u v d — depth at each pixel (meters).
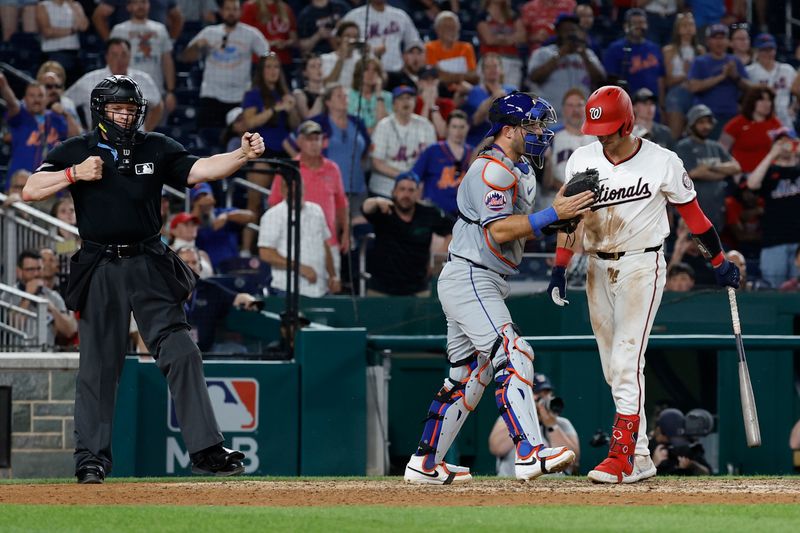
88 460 20.30
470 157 40.34
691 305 37.06
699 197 41.56
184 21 44.81
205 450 20.02
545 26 46.22
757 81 45.19
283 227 35.97
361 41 42.72
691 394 39.28
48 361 30.62
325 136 40.62
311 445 32.09
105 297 20.16
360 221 40.16
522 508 16.38
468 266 19.41
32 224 33.22
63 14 44.09
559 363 36.09
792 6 47.31
